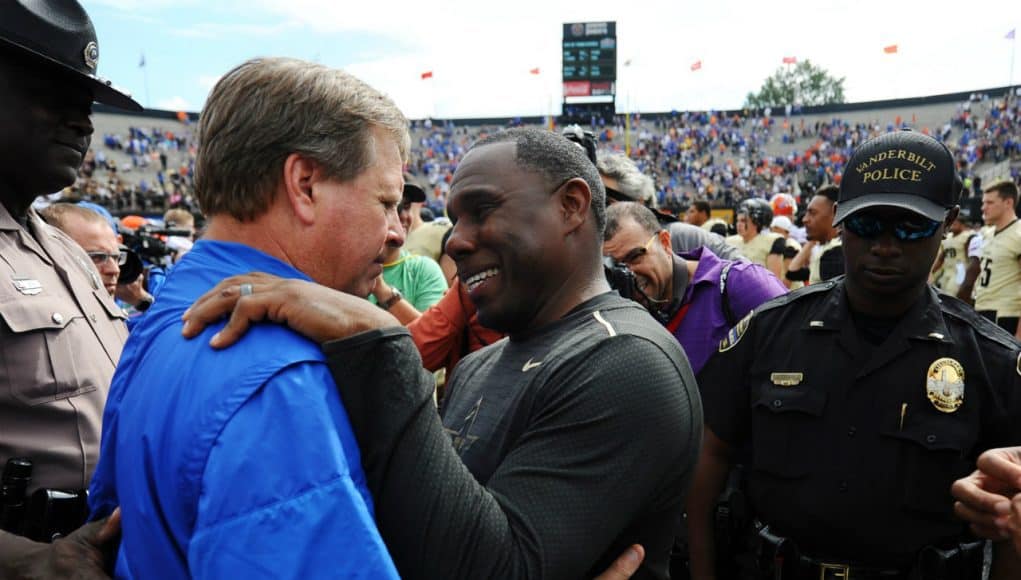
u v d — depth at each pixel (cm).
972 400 188
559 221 143
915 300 199
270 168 111
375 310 106
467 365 172
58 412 199
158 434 98
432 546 104
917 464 188
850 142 5203
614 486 120
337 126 112
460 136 5647
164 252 521
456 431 150
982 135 4697
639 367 126
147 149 4581
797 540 204
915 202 185
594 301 147
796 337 210
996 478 151
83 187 3438
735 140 5497
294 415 93
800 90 7962
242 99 111
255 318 99
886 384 194
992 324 198
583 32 4759
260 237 114
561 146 146
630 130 5728
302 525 90
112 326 239
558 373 128
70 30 205
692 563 224
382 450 103
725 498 220
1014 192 732
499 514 112
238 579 88
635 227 290
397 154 122
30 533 176
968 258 855
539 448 122
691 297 302
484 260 142
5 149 202
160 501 97
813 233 655
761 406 210
